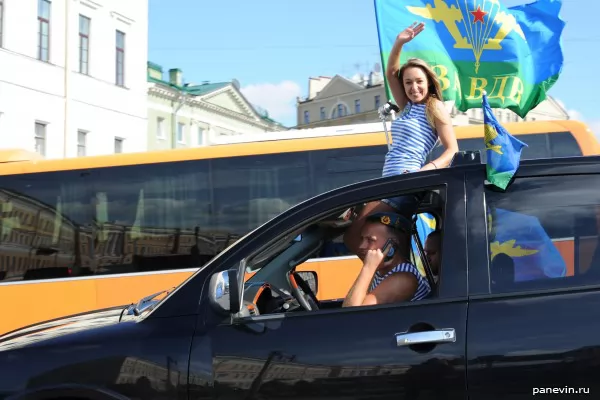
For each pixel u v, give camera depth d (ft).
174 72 170.60
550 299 10.61
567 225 11.13
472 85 23.24
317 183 32.09
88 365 11.42
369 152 32.07
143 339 11.51
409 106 16.25
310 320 11.21
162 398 11.13
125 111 111.86
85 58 104.42
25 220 33.19
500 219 11.28
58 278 32.63
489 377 10.34
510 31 22.85
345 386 10.70
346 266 26.05
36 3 94.99
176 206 32.65
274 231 11.85
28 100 92.99
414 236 13.65
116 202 32.99
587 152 31.45
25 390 11.40
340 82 281.13
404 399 10.52
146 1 117.50
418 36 23.00
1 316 32.60
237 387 11.01
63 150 98.12
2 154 34.17
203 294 11.72
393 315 10.96
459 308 10.75
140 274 32.27
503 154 11.20
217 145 33.30
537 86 23.43
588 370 10.14
